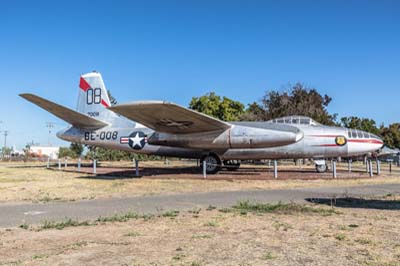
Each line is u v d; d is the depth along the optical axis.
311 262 4.38
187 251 4.91
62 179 17.27
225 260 4.47
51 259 4.57
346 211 8.14
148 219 7.41
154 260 4.49
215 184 14.80
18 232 6.30
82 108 24.39
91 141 23.66
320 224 6.70
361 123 56.38
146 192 12.33
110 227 6.64
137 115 16.92
